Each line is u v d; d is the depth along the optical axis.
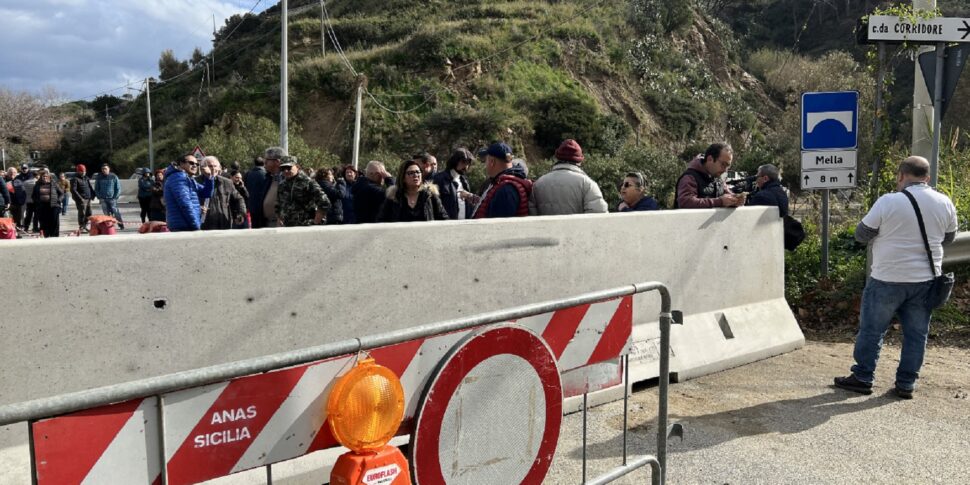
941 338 6.97
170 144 44.75
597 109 43.34
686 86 51.66
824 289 8.15
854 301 7.75
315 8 62.97
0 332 2.82
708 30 59.56
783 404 5.14
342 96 41.97
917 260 5.11
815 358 6.39
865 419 4.84
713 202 6.27
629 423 4.71
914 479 3.93
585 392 3.42
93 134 61.03
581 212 5.75
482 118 39.19
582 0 55.53
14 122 73.62
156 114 56.44
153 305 3.21
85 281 3.03
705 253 6.05
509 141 39.16
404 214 6.10
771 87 59.09
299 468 3.57
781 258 6.91
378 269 4.01
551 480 3.87
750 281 6.52
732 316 6.29
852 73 49.62
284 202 7.23
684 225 5.86
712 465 4.09
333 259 3.82
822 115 8.02
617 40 50.88
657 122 47.38
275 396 2.23
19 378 2.87
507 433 2.96
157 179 14.86
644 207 6.33
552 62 46.25
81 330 3.02
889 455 4.25
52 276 2.94
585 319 3.31
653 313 5.63
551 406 3.16
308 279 3.72
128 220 24.84
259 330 3.55
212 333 3.39
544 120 40.44
